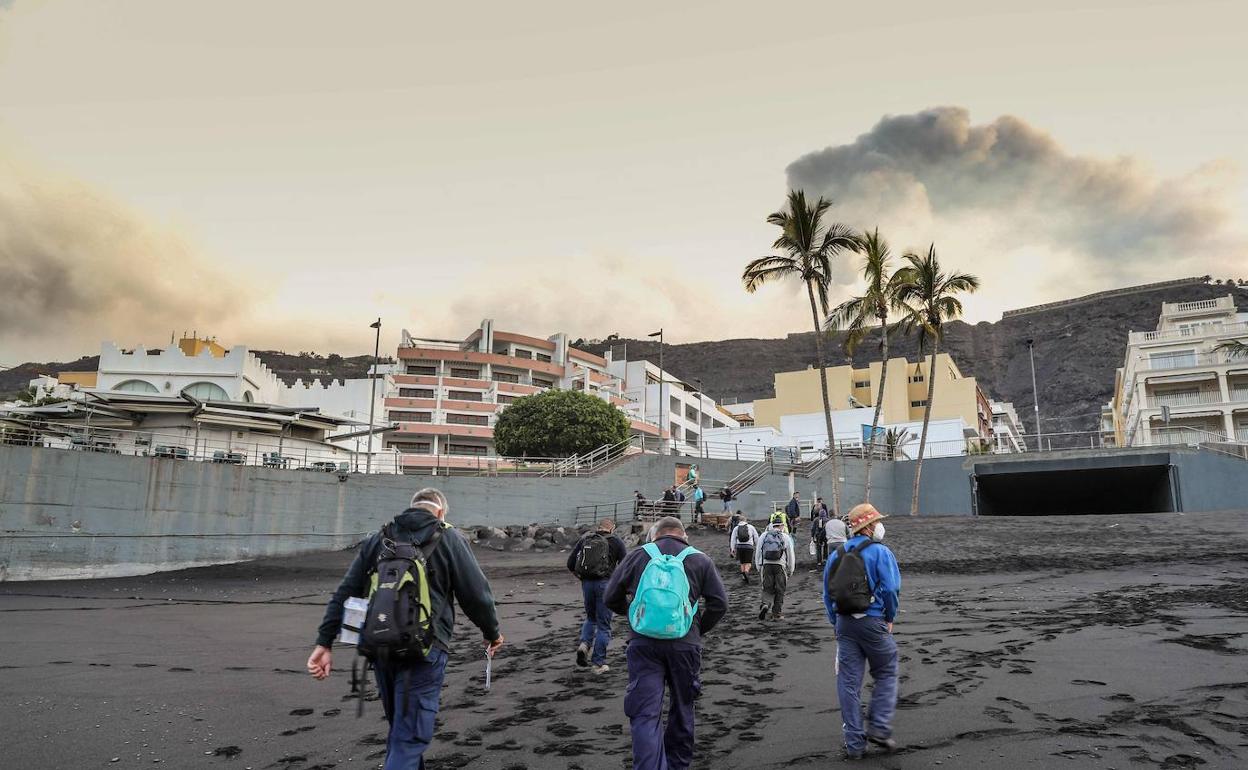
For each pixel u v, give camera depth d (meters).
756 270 34.44
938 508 40.16
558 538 28.98
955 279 38.19
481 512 33.25
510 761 5.16
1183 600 10.91
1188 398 56.22
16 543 23.12
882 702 5.11
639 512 33.25
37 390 50.91
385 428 39.16
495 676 8.13
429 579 3.74
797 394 86.81
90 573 24.28
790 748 5.27
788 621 11.41
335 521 30.41
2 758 5.49
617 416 50.94
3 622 13.60
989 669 7.39
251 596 18.50
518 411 50.41
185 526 26.56
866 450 42.06
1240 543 18.58
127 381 48.09
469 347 82.38
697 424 88.38
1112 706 5.92
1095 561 16.92
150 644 10.96
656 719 4.12
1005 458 38.75
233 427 35.78
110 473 25.12
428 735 3.59
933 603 12.16
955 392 77.88
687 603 4.28
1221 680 6.51
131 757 5.50
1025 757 4.85
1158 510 38.59
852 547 5.27
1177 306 69.50
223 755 5.53
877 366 83.38
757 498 38.09
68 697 7.41
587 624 8.28
